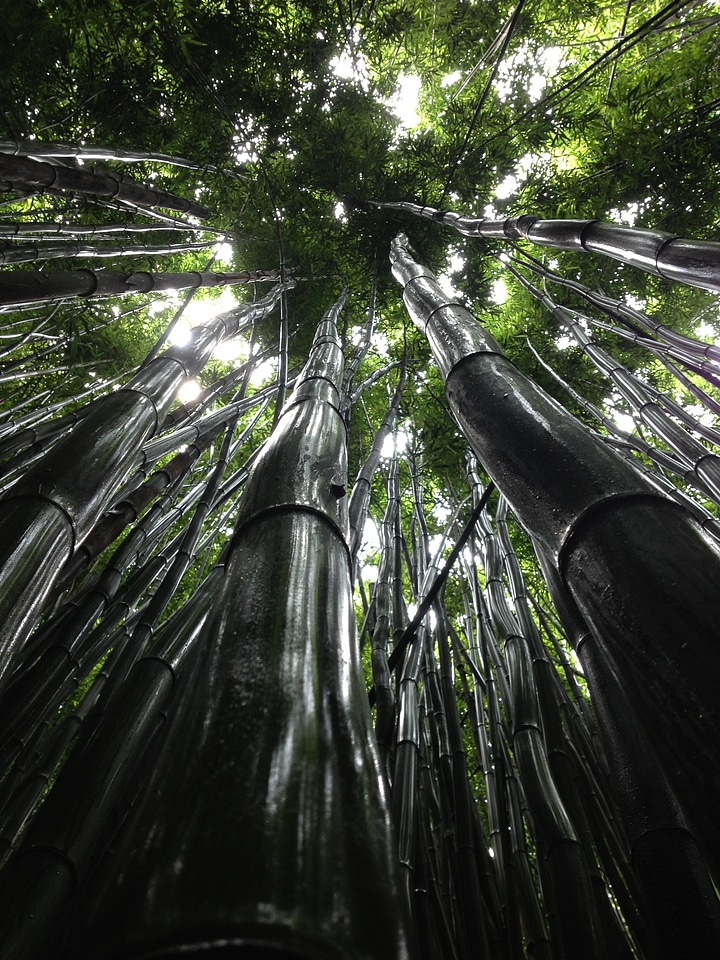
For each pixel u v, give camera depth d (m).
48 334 5.53
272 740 0.77
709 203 5.50
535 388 1.75
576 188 5.88
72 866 1.63
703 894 1.49
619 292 6.21
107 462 2.11
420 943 1.67
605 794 2.43
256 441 6.82
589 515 1.25
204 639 1.06
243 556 1.24
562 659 3.36
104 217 6.09
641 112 5.57
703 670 0.94
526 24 5.68
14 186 3.97
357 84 6.01
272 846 0.64
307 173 6.23
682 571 1.07
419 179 6.24
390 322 6.95
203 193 6.55
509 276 7.19
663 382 6.64
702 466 2.97
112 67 5.27
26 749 2.32
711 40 5.34
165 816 0.70
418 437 6.62
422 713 2.71
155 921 0.57
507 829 2.33
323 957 0.56
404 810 1.86
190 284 4.35
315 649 0.96
